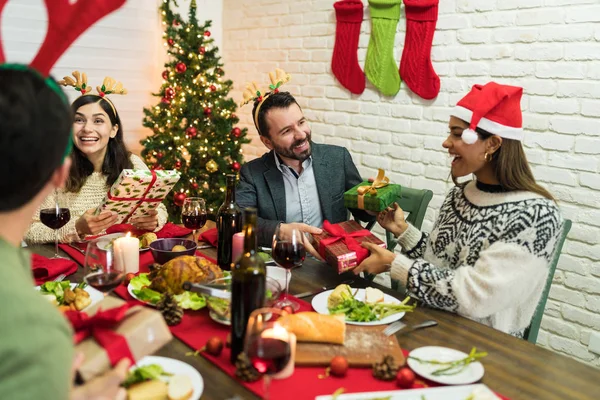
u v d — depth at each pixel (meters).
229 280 1.39
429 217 3.17
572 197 2.61
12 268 0.73
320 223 2.42
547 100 2.64
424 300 1.52
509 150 1.58
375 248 1.64
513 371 1.18
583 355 2.64
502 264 1.47
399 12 3.13
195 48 3.68
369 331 1.32
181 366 1.12
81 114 2.23
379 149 3.38
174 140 3.60
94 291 1.50
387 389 1.09
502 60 2.77
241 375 1.09
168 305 1.35
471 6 2.85
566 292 2.67
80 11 0.89
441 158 3.08
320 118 3.69
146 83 4.19
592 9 2.44
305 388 1.08
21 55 3.60
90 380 0.88
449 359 1.19
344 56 3.42
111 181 2.35
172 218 3.74
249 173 2.39
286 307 1.38
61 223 1.79
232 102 3.76
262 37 4.01
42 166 0.74
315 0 3.59
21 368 0.67
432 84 3.04
